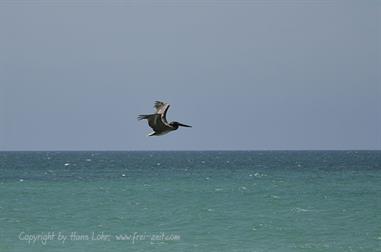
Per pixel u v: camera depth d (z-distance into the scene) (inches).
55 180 3784.5
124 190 3043.8
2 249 1630.2
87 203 2455.7
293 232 1852.9
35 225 1951.3
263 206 2399.1
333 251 1625.2
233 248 1649.9
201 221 2033.7
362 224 1989.4
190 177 4163.4
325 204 2464.3
